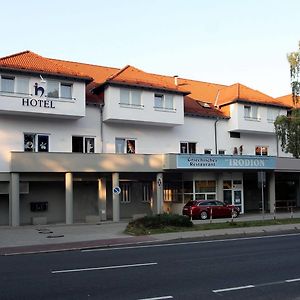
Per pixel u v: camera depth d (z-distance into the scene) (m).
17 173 26.69
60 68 28.97
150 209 34.47
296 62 34.31
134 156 30.14
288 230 22.45
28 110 27.12
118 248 16.86
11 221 26.44
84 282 9.87
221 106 38.50
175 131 34.81
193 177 34.00
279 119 35.53
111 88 30.64
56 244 17.62
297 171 37.34
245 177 39.03
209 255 14.21
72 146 30.25
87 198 31.45
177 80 40.59
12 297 8.48
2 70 26.50
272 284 9.55
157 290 9.03
